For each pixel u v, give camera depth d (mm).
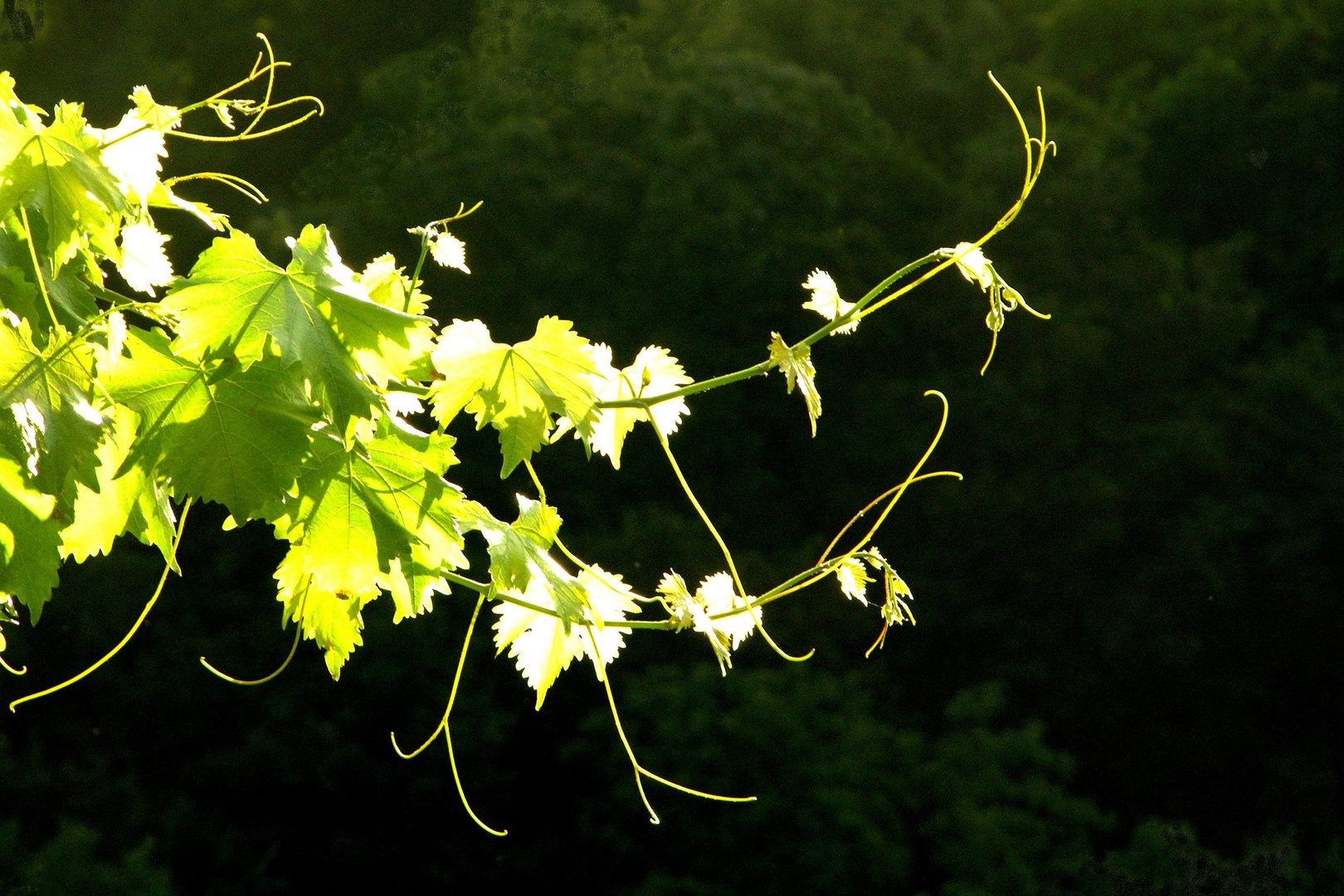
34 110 1107
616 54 13438
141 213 1229
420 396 1299
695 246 12430
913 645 12406
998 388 12797
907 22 15430
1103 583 12414
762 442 12766
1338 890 10070
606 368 1482
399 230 11922
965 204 13492
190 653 10938
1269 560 12000
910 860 10141
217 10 11945
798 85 13477
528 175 12367
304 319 1118
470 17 13102
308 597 1283
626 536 11422
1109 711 12117
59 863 9172
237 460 1123
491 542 1278
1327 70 15914
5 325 1056
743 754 10312
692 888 9930
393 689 11094
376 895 11219
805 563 12062
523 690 11469
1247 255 15273
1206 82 15195
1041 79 15367
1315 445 12445
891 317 13273
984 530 12391
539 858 11242
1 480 1167
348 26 12477
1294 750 12156
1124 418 13047
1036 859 9961
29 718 10711
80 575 10906
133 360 1110
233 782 10734
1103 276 13320
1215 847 12078
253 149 12195
